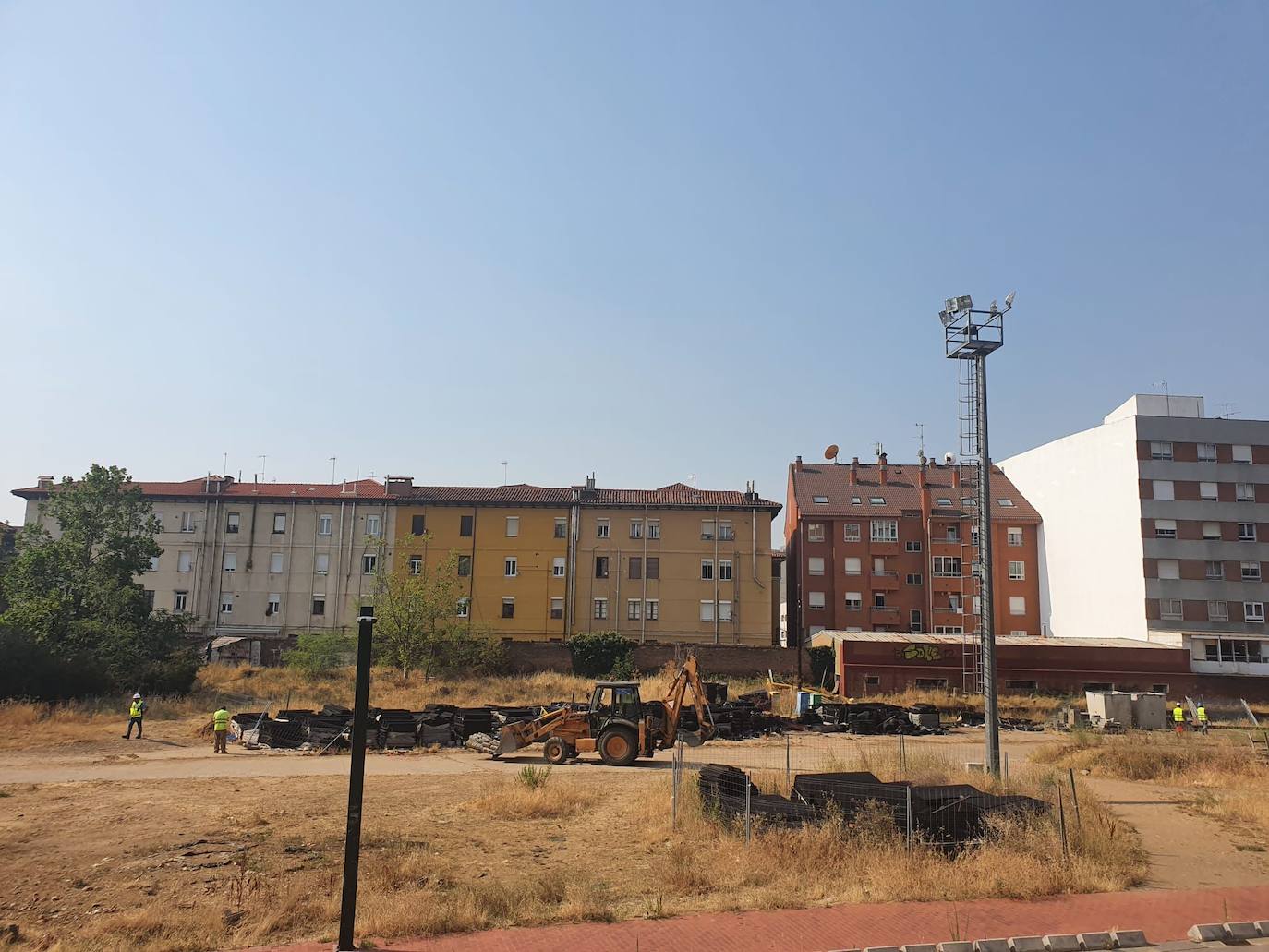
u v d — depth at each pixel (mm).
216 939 10094
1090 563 64438
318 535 66188
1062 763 27734
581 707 30000
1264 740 34031
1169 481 60281
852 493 72562
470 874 13055
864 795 15219
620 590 66062
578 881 12656
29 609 43906
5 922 10852
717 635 65375
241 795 19938
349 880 9711
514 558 66438
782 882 12445
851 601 68812
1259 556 59812
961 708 50312
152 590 65125
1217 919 11297
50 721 33656
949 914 11219
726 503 66688
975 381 23297
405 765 26406
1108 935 10406
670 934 10344
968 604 68250
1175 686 55812
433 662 54594
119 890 12141
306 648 52906
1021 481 74062
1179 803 20406
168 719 36312
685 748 31359
